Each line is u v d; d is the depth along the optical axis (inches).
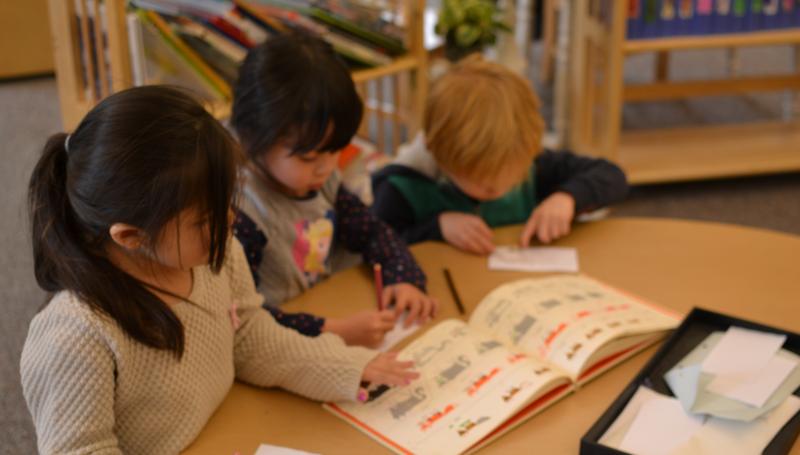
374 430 39.4
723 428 37.5
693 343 44.9
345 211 59.1
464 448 37.6
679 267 54.6
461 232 58.8
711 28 111.2
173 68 75.6
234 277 43.2
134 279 35.4
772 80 131.9
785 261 55.0
